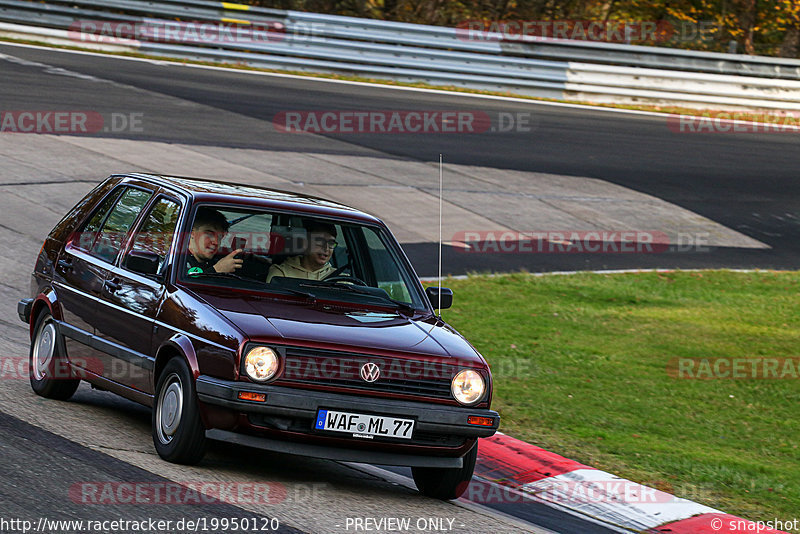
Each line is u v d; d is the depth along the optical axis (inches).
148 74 3457.2
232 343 843.4
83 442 906.7
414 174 2812.5
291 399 834.8
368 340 886.4
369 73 3887.8
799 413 1462.8
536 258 2320.4
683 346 1758.1
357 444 858.8
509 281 2087.8
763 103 4111.7
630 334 1803.6
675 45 5083.7
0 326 1459.2
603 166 3134.8
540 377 1494.8
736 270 2396.7
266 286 957.2
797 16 5246.1
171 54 3811.5
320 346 857.5
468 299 1915.6
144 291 957.2
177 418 866.1
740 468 1167.0
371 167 2812.5
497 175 2913.4
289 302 941.8
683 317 1962.4
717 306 2075.5
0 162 2361.0
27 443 872.9
